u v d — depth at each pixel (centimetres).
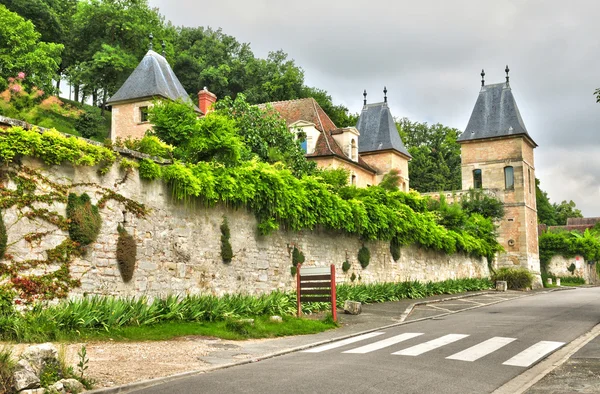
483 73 5178
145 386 876
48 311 1263
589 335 1402
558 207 11175
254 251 2050
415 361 1059
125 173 1589
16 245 1311
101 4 5847
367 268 2784
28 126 1372
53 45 4469
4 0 5247
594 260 6581
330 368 995
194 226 1806
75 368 949
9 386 755
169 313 1506
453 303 2614
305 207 2252
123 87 3625
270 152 2788
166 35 6250
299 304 1808
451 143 7869
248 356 1168
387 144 4841
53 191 1401
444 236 3462
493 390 854
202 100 4122
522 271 4200
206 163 1883
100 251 1495
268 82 6134
